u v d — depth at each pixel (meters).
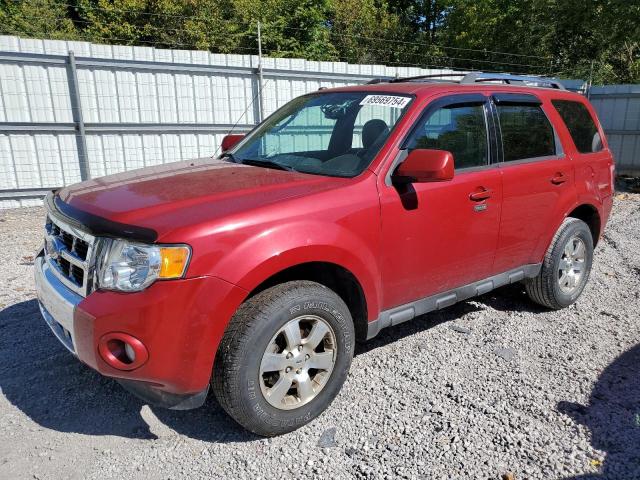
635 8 17.55
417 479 2.64
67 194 3.30
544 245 4.46
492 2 26.22
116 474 2.68
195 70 10.55
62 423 3.10
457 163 3.74
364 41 26.66
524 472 2.69
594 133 5.07
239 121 11.31
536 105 4.46
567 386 3.48
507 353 3.92
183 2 20.77
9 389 3.43
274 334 2.78
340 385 3.14
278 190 3.04
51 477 2.65
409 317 3.58
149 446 2.90
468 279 3.92
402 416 3.15
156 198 2.93
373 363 3.76
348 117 3.79
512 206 4.03
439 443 2.90
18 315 4.56
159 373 2.56
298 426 2.99
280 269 2.77
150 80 10.21
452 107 3.77
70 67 9.45
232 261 2.62
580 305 4.96
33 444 2.90
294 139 3.99
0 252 6.65
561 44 24.14
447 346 4.03
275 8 21.39
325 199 3.01
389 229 3.26
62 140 9.67
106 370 2.60
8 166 9.34
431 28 31.33
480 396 3.35
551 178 4.36
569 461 2.76
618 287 5.51
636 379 3.59
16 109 9.20
